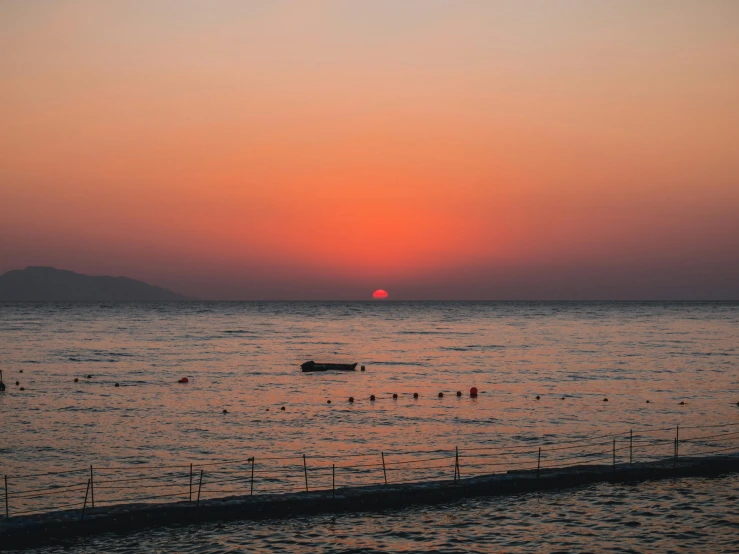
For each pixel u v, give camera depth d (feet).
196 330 508.94
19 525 83.41
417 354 336.90
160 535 87.76
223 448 135.54
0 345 361.71
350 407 186.09
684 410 181.57
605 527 93.56
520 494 104.37
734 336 454.81
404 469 120.26
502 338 443.32
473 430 154.20
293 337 444.55
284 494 97.14
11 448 134.82
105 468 120.16
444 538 89.76
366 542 88.17
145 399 196.24
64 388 215.92
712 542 89.51
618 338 439.63
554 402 194.80
